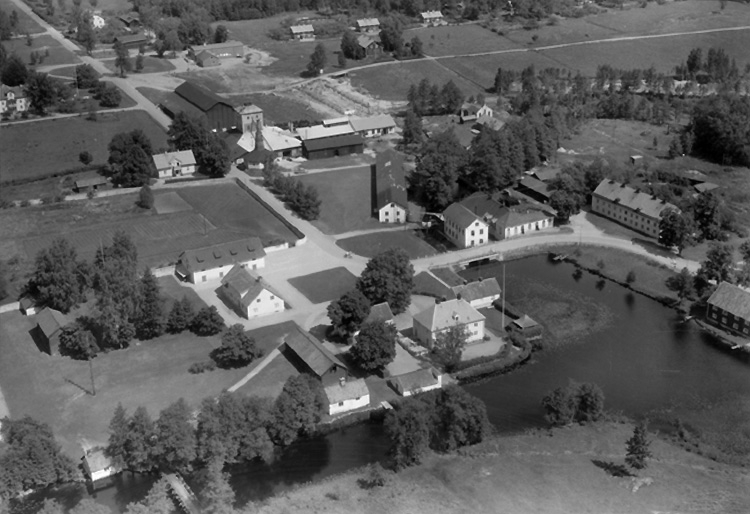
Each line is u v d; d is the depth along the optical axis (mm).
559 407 175375
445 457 166875
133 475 162500
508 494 155375
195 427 169000
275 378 191000
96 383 191875
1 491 154000
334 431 175125
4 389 191250
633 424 177125
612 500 153250
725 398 186125
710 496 154125
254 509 152500
